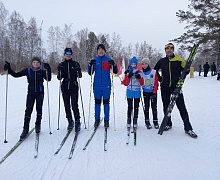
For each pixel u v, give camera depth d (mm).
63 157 3520
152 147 3869
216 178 2875
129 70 4867
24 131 4363
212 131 4602
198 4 19078
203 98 8734
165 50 4578
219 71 16297
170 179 2877
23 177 2941
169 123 4855
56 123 5375
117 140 4227
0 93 9984
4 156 3533
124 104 7973
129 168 3164
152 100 4977
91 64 4863
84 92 11039
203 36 18906
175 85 4535
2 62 30297
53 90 11648
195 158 3422
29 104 4410
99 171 3090
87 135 4520
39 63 4473
